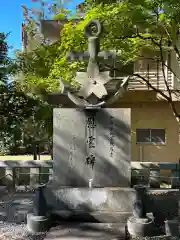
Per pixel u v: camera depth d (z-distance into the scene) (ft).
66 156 22.43
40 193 19.95
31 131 39.37
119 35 28.89
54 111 22.59
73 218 20.77
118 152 22.24
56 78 33.14
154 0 25.38
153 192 27.43
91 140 22.40
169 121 43.42
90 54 22.70
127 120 22.30
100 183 22.16
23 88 35.91
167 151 43.45
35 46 39.19
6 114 36.96
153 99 42.78
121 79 22.90
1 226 20.47
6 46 36.47
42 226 19.33
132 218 19.16
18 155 65.98
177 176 29.94
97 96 22.36
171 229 18.80
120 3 28.32
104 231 18.94
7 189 30.12
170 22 28.50
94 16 27.20
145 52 40.42
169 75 42.57
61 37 33.58
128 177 22.09
